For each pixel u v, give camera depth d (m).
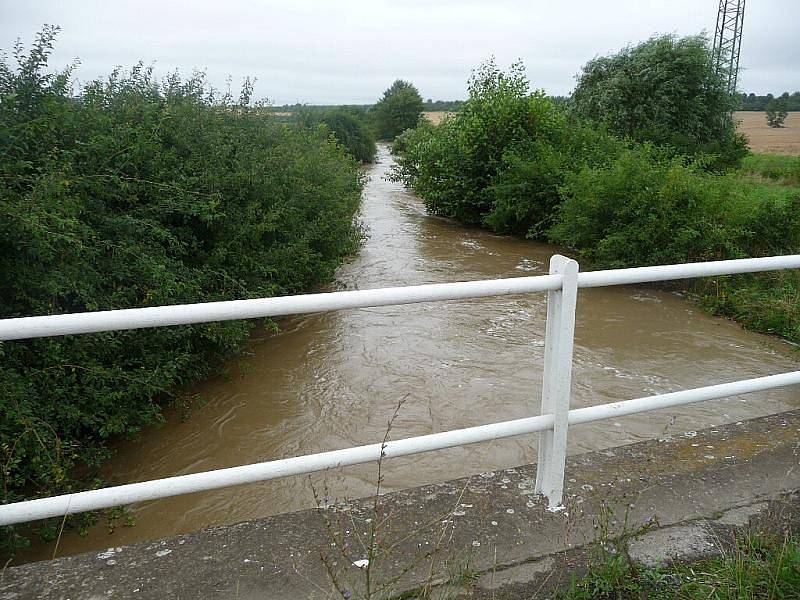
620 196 10.04
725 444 3.21
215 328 5.88
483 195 14.78
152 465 4.84
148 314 2.03
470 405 5.61
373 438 5.11
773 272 8.54
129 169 6.08
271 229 7.27
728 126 20.58
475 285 2.38
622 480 2.85
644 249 9.82
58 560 2.30
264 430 5.31
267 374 6.41
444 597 2.14
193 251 6.64
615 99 19.52
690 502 2.70
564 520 2.55
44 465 3.95
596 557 2.32
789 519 2.59
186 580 2.20
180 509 4.31
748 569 2.26
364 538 2.41
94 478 4.63
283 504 4.33
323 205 9.53
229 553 2.33
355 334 7.52
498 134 14.80
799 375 3.33
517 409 5.52
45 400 4.33
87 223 5.27
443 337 7.38
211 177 6.62
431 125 23.95
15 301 4.61
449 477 4.57
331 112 35.34
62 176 4.74
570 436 5.06
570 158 13.27
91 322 1.96
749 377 6.25
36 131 5.16
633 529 2.48
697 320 8.12
